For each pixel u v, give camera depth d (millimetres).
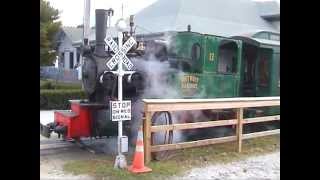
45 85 19156
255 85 11367
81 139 9578
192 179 6793
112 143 9344
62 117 8383
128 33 8906
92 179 6582
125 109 7090
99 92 8352
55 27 20750
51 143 9312
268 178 7031
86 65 8500
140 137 6918
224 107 8281
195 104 7762
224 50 10250
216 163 7910
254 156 8625
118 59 7023
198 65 9508
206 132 9961
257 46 11211
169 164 7562
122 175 6758
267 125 11180
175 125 7539
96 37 8352
